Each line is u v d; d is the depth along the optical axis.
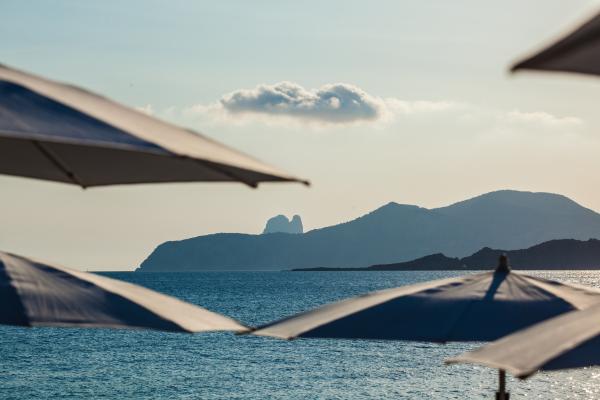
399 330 9.92
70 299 9.37
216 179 7.87
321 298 162.38
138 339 76.31
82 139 5.50
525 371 6.00
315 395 44.88
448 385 48.53
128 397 43.88
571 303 10.34
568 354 6.82
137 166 7.92
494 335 9.76
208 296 175.50
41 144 7.68
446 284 10.89
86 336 79.12
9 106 5.75
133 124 6.25
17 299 9.18
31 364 57.81
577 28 4.24
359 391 46.34
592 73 4.43
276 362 59.53
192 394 45.03
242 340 75.75
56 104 5.95
